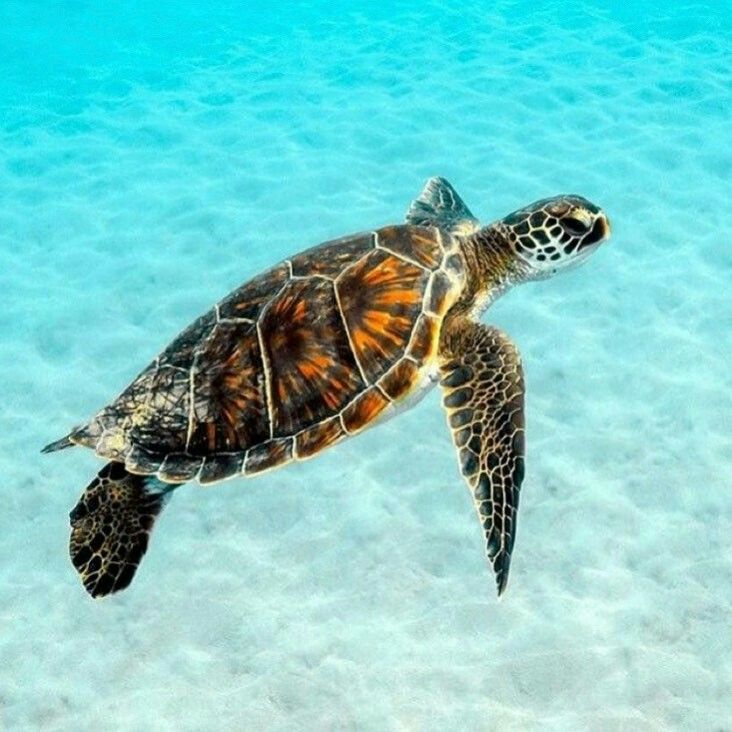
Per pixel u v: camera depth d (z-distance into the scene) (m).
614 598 1.56
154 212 2.65
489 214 2.51
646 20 3.67
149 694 1.48
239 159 2.89
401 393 1.11
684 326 2.09
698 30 3.56
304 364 1.10
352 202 2.62
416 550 1.66
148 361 2.11
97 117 3.24
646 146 2.81
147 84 3.46
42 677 1.51
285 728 1.42
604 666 1.47
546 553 1.64
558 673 1.46
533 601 1.57
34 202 2.75
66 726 1.44
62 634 1.57
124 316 2.25
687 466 1.77
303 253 1.19
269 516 1.74
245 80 3.44
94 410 1.98
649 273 2.26
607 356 2.03
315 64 3.52
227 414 1.10
